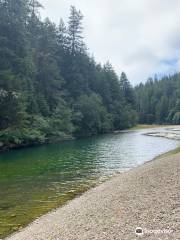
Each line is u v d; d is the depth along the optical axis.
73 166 29.33
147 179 18.97
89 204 15.63
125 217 11.91
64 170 27.25
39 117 57.97
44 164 30.59
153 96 177.50
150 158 34.31
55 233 11.66
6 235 12.69
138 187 17.12
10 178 23.94
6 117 46.09
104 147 46.16
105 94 100.38
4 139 44.53
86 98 80.50
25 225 13.84
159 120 164.38
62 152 40.62
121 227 10.80
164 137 64.62
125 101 118.75
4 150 44.03
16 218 14.77
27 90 56.44
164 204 12.81
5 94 44.97
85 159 33.84
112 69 115.88
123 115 105.50
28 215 15.19
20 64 53.91
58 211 15.55
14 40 54.12
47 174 25.48
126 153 38.84
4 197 18.53
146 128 110.56
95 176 24.70
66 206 16.38
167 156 31.78
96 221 12.16
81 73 88.94
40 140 52.97
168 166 22.42
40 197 18.50
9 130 45.66
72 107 76.25
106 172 26.39
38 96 63.44
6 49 50.66
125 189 17.28
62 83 78.31
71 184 21.89
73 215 14.02
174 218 10.84
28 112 56.41
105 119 87.38
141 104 172.00
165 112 164.25
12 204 17.08
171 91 181.75
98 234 10.53
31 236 11.91
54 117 64.88
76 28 88.00
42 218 14.63
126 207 13.38
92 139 63.34
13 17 53.97
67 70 84.50
